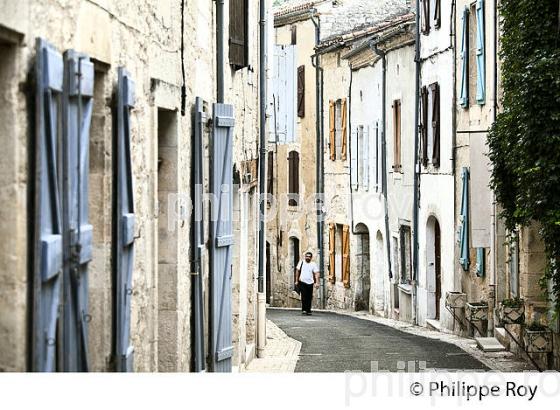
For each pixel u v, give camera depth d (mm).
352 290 35469
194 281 11703
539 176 15523
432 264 27250
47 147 6336
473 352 19766
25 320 6137
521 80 15625
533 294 18203
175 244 10812
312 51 40625
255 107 20500
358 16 40438
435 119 26406
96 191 8008
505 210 17469
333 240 37469
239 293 16922
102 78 8047
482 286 22281
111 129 8141
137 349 9141
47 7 6562
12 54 6016
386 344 21500
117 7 8406
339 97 37375
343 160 36812
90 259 7242
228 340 13375
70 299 6832
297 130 41375
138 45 9242
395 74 30844
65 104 6672
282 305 42188
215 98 14367
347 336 23609
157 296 10148
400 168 30188
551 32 16016
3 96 6000
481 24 22594
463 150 24344
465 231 23594
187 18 11742
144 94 9523
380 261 32656
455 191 24969
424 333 24828
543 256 18172
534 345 16938
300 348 20875
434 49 26797
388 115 31578
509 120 16188
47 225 6383
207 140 12992
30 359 6188
